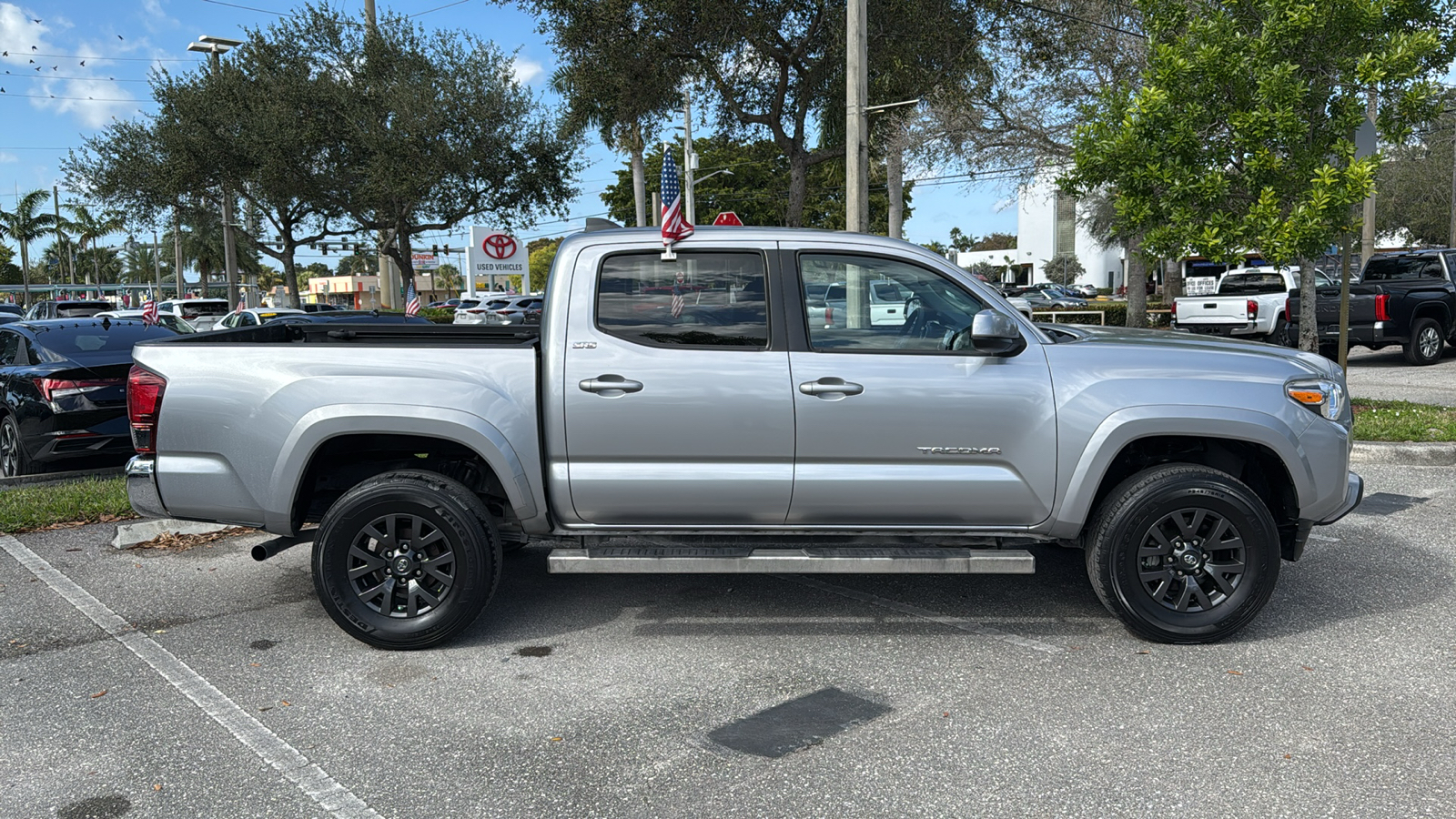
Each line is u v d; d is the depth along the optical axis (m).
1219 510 4.30
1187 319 18.77
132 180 24.44
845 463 4.35
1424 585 5.21
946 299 4.46
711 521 4.45
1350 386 13.10
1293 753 3.40
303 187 23.34
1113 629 4.66
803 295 4.39
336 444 4.54
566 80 15.56
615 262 4.41
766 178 49.69
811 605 5.06
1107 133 9.80
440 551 4.42
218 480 4.40
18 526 6.60
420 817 3.06
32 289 76.31
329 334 5.57
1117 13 19.39
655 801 3.14
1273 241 8.82
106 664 4.32
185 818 3.06
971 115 21.03
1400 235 39.78
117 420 8.18
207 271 72.44
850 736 3.58
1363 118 9.00
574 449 4.36
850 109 13.96
